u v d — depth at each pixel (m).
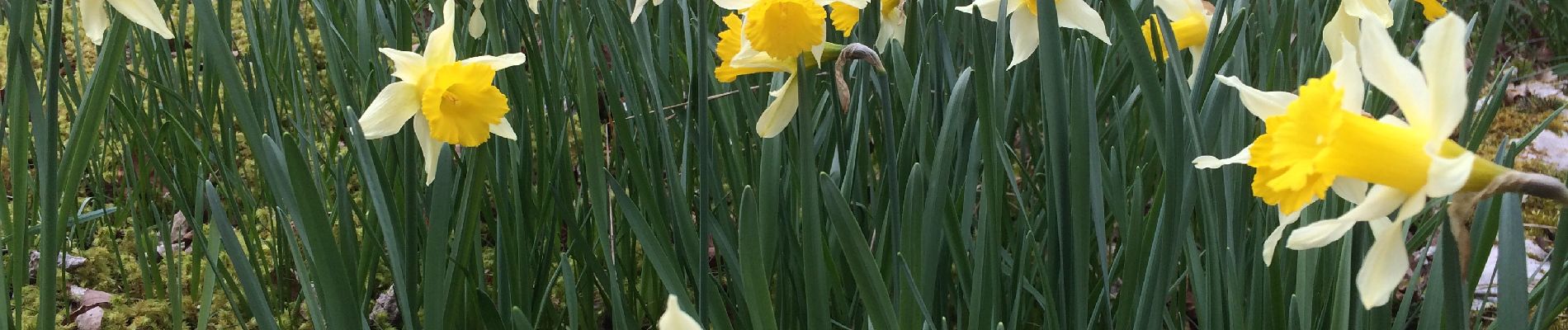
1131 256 0.30
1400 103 0.18
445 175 0.28
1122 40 0.43
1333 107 0.19
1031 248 0.39
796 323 0.38
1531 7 0.87
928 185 0.34
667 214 0.37
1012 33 0.33
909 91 0.36
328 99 0.53
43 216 0.30
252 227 0.49
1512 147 0.31
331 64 0.42
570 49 0.48
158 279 0.53
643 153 0.43
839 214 0.27
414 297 0.29
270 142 0.27
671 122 0.47
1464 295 0.21
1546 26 0.87
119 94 0.54
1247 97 0.23
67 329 0.49
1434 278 0.28
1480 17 0.87
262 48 0.54
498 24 0.39
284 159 0.28
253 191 0.64
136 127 0.42
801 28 0.29
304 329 0.50
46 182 0.30
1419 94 0.18
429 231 0.28
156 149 0.49
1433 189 0.17
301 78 0.46
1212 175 0.30
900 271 0.30
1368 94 0.33
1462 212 0.17
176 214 0.63
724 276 0.52
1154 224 0.32
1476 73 0.29
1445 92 0.17
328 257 0.27
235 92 0.27
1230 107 0.29
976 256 0.31
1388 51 0.18
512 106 0.41
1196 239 0.47
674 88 0.46
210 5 0.26
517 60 0.30
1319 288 0.36
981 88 0.28
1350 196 0.23
